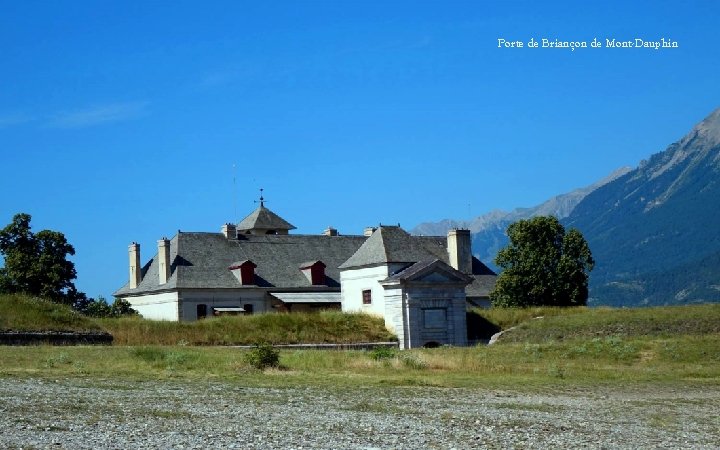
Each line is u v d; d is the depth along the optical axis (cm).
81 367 4194
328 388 3778
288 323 7244
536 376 4666
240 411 2938
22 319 5716
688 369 5097
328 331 7331
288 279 10231
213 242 10312
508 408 3328
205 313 9719
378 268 8106
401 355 5075
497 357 5519
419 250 8256
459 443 2467
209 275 9888
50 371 4025
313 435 2505
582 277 9475
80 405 2894
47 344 5572
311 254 10656
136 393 3322
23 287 9131
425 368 4838
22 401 2931
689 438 2750
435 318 7662
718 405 3662
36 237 9362
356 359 4962
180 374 4106
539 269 9369
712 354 5534
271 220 11712
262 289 9981
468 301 9794
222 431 2495
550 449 2428
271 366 4550
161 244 9912
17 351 4625
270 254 10450
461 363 5000
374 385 3966
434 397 3609
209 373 4225
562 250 9544
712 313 6675
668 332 6378
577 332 6594
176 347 5469
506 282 9425
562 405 3509
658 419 3192
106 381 3709
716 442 2683
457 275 7769
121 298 10400
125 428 2469
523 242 9481
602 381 4528
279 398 3356
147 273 10338
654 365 5338
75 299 9394
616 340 5884
